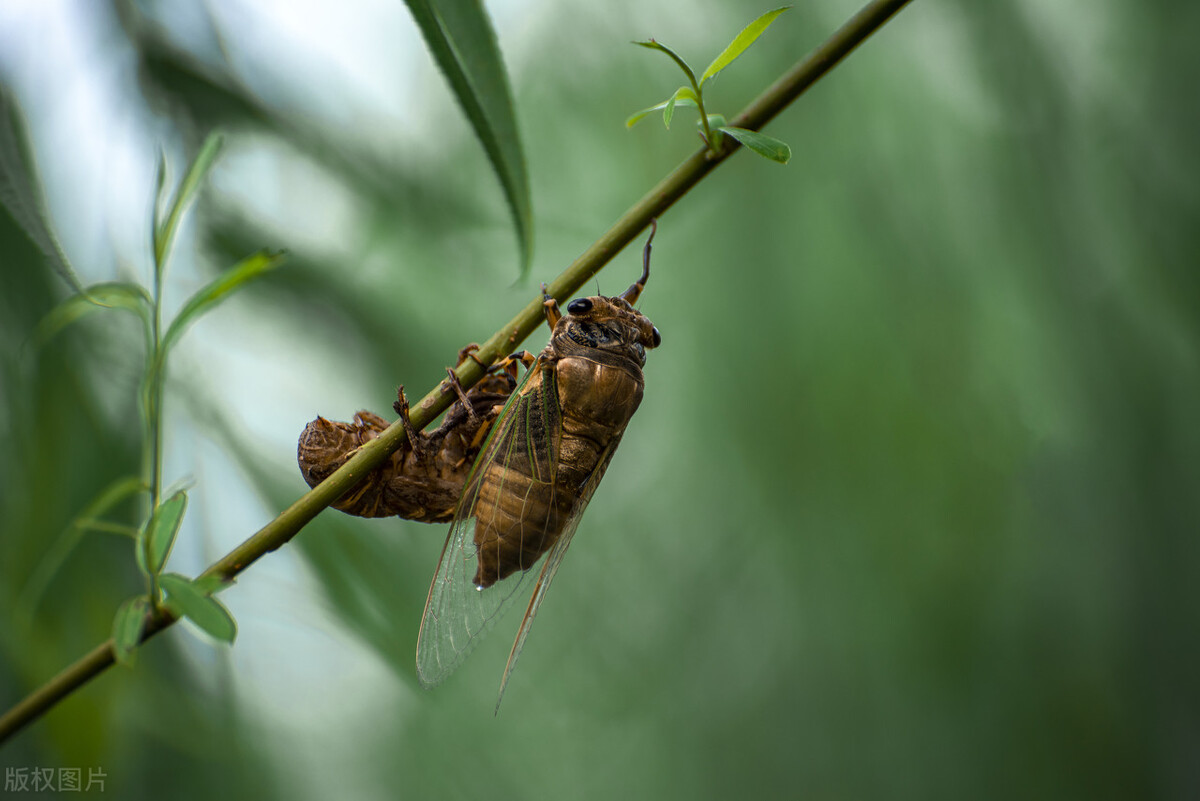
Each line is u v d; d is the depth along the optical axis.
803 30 0.54
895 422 0.54
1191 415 0.54
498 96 0.40
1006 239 0.54
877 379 0.54
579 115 0.55
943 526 0.55
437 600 0.43
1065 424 0.54
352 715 0.54
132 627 0.40
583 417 0.44
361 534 0.48
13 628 0.46
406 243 0.51
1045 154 0.53
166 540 0.40
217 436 0.48
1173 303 0.53
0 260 0.47
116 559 0.47
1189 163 0.53
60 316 0.43
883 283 0.54
